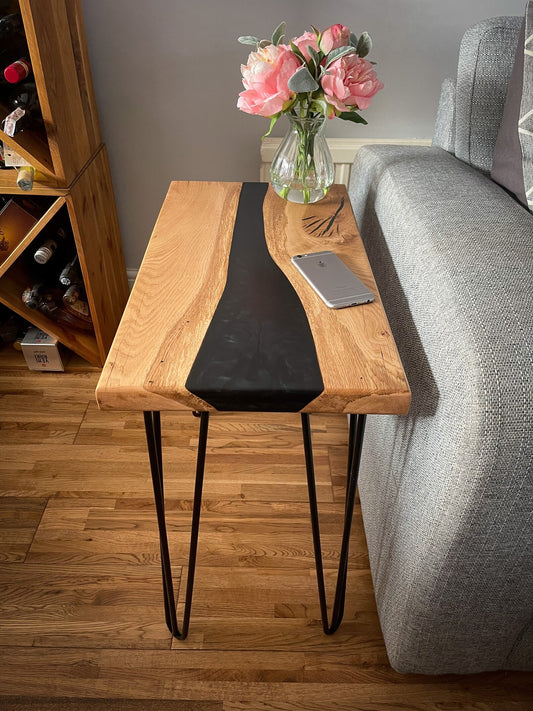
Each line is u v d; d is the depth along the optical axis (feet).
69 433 5.06
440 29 4.93
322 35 3.36
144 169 5.70
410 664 3.28
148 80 5.19
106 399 2.47
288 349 2.66
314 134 3.65
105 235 5.42
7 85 4.45
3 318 6.02
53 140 4.29
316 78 3.38
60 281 5.26
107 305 5.56
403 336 3.10
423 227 3.08
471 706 3.40
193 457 4.86
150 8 4.83
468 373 2.31
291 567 4.08
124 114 5.38
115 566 4.05
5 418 5.19
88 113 4.97
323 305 2.97
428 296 2.80
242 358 2.60
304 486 4.63
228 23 4.91
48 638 3.65
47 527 4.28
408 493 2.95
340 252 3.42
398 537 3.10
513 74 3.56
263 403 2.48
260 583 3.97
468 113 4.00
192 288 3.07
